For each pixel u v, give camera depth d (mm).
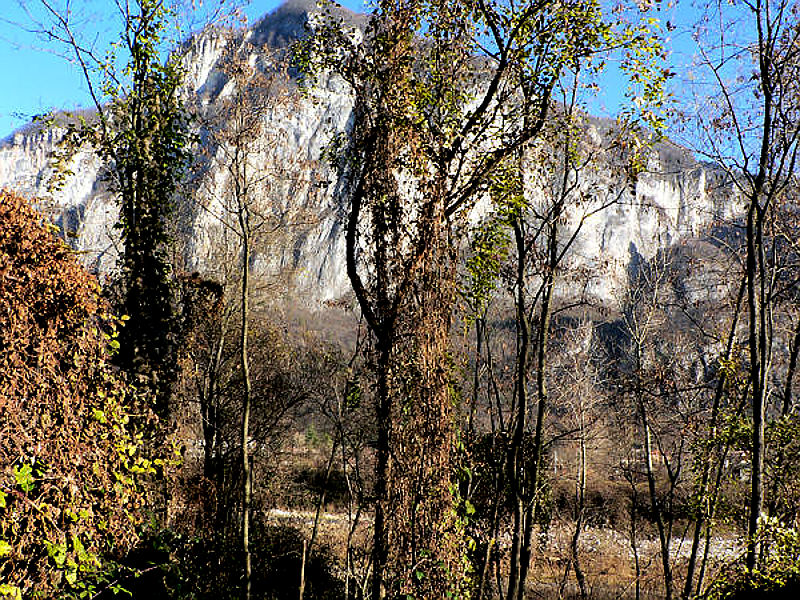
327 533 20000
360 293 10781
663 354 17828
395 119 10953
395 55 11344
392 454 10086
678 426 16688
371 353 10750
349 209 11625
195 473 16281
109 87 13742
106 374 6496
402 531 9891
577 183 12383
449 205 11508
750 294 12219
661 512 20188
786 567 10758
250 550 13195
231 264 17578
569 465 22516
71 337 6145
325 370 18078
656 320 17516
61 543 5574
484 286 12391
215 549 12164
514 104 12047
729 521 14484
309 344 18875
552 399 18312
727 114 13312
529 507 12430
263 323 18844
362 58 11539
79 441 5988
